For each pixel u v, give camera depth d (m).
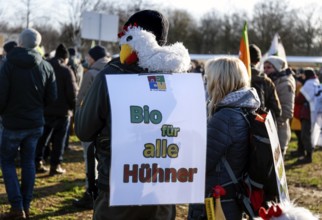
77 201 5.74
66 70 6.98
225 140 3.10
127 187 2.53
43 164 7.76
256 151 3.06
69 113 7.18
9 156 5.08
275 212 2.84
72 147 9.88
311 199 6.68
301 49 52.78
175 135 2.59
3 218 5.04
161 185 2.58
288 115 6.30
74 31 31.30
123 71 2.71
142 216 2.78
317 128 9.34
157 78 2.63
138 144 2.54
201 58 23.92
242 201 3.16
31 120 5.09
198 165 2.62
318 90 9.30
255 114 3.15
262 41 52.81
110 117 2.58
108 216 2.76
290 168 8.90
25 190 5.20
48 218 5.30
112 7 31.88
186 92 2.63
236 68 3.28
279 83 6.35
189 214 3.40
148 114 2.56
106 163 2.72
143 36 2.69
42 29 34.28
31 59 5.03
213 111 3.32
